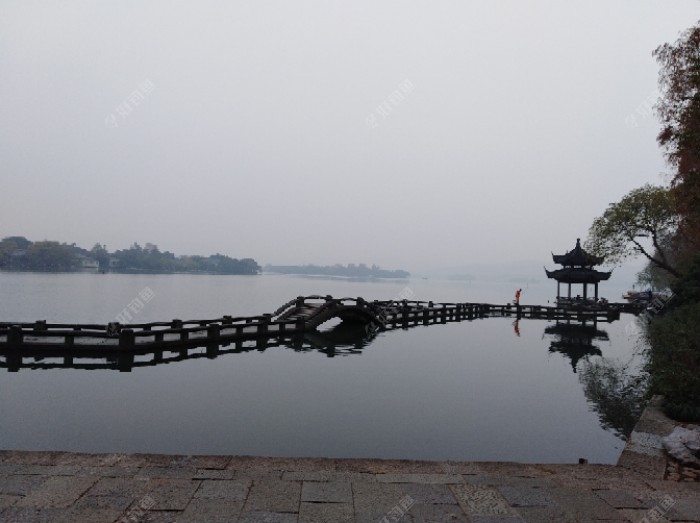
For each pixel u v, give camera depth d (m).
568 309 44.31
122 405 11.36
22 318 31.52
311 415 10.77
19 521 4.11
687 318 15.16
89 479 5.07
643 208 32.56
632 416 11.45
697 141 13.58
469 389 13.98
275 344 23.02
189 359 18.33
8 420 10.04
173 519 4.24
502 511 4.67
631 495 5.18
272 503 4.65
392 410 11.42
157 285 88.62
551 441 9.48
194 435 9.22
